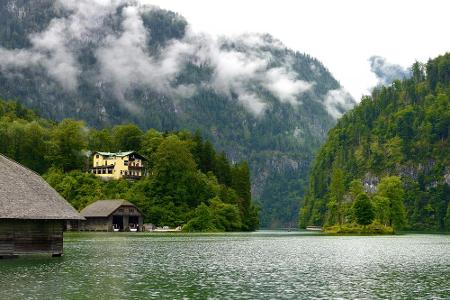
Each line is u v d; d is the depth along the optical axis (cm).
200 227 19550
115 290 4312
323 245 10781
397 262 6762
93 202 19750
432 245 11050
